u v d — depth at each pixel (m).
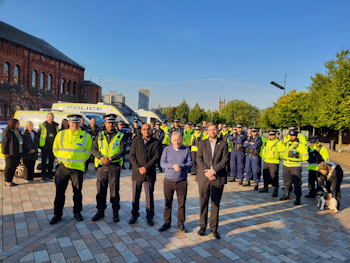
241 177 8.29
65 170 4.41
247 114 73.06
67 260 3.23
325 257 3.67
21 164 7.42
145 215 4.98
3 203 5.24
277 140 7.02
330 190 6.19
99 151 4.54
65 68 43.00
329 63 23.97
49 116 7.25
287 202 6.47
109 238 3.90
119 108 14.66
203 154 4.26
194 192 6.97
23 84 35.25
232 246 3.86
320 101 21.58
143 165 4.44
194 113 55.38
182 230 4.27
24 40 36.44
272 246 3.94
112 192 4.55
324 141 35.50
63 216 4.72
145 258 3.39
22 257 3.25
